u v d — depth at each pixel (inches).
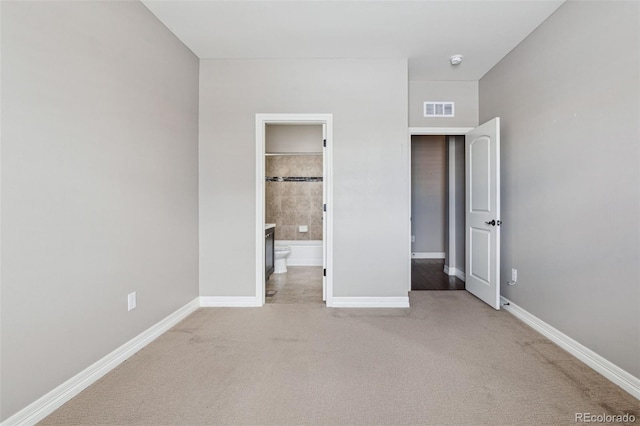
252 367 78.1
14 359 55.1
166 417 59.9
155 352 86.3
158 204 97.0
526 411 61.0
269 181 211.8
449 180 181.5
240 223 124.5
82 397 66.1
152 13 93.0
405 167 123.3
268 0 87.1
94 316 72.2
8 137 53.7
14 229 54.9
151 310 93.7
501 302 121.3
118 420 59.2
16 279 55.3
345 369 76.9
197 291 123.5
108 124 76.0
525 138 106.7
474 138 135.3
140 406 63.1
